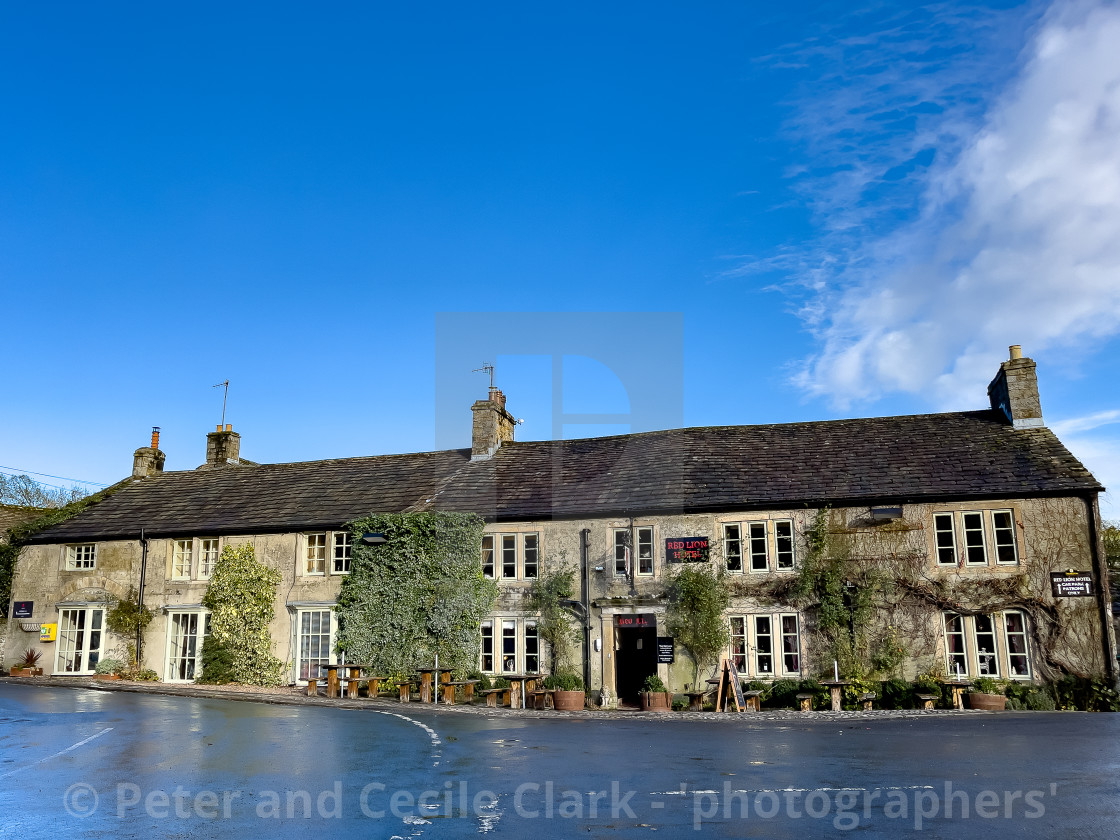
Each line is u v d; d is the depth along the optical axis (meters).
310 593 23.28
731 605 20.27
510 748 10.84
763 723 14.19
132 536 25.58
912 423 22.92
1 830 6.68
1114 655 17.92
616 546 20.89
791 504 20.39
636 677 20.92
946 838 6.10
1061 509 18.78
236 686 22.38
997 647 18.64
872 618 19.44
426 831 6.52
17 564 26.89
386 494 24.81
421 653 20.92
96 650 25.36
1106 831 6.20
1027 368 21.41
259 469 28.77
